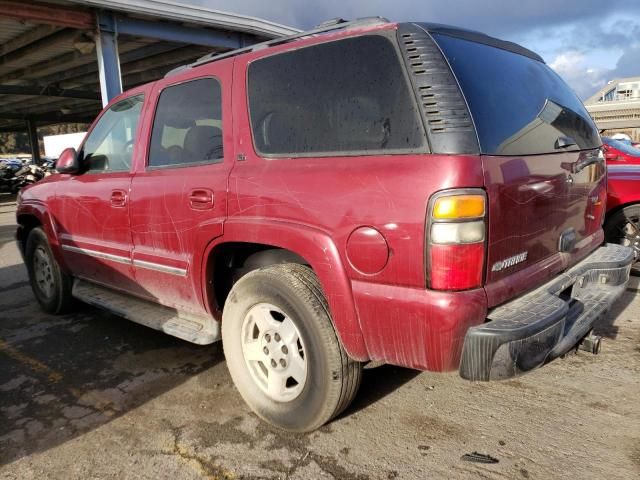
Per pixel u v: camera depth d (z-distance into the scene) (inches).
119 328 174.9
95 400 125.2
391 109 88.4
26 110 974.4
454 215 79.4
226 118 115.1
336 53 97.7
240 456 100.4
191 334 125.6
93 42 397.7
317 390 98.9
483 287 83.7
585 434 103.2
